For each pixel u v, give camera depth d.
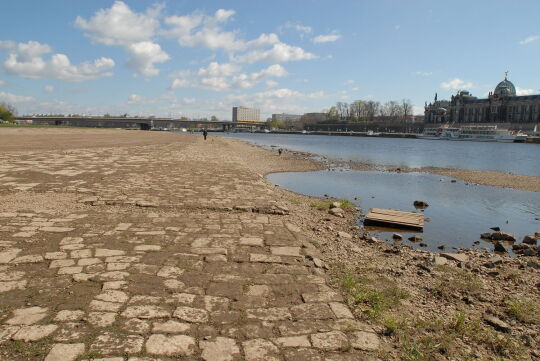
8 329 3.87
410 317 4.91
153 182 13.97
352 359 3.75
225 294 4.93
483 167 36.56
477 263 8.23
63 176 14.61
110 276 5.27
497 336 4.65
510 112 160.38
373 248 8.58
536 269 7.84
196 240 7.12
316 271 5.95
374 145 88.06
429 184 23.44
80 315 4.20
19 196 10.48
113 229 7.57
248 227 8.34
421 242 10.43
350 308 4.84
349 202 15.73
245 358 3.62
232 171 18.89
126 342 3.74
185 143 49.94
